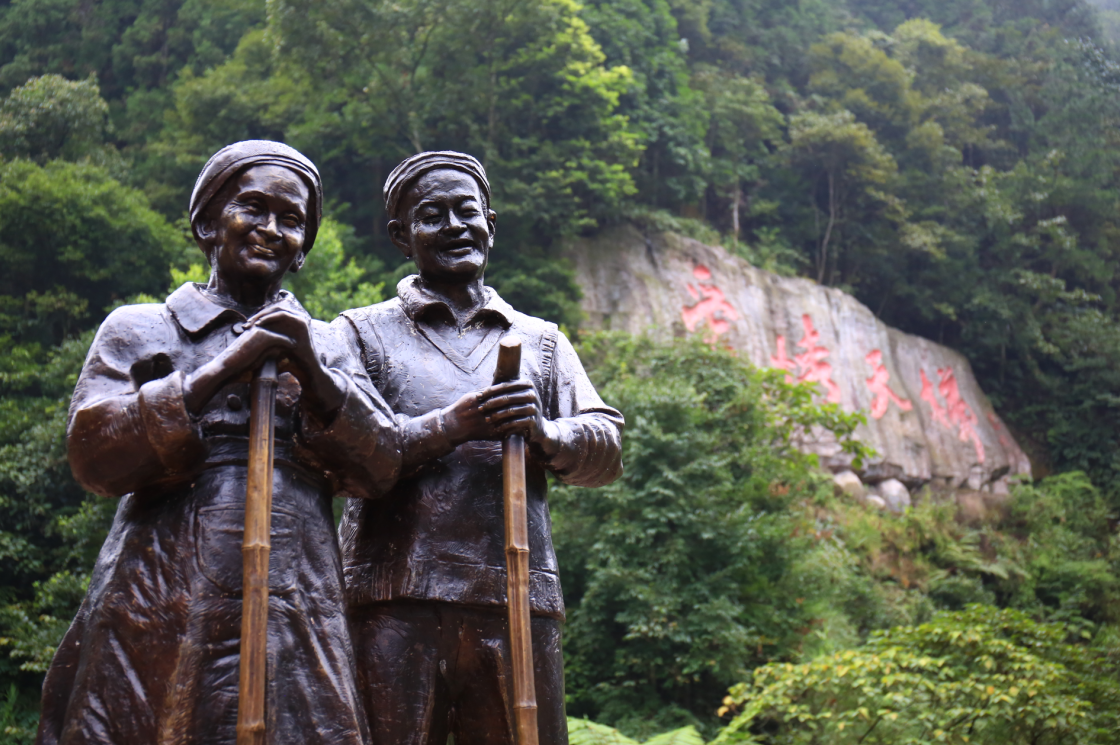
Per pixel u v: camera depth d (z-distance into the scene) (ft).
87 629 8.72
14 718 40.98
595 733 26.81
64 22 97.91
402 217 11.82
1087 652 32.37
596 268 77.41
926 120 111.24
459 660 10.37
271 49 82.74
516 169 77.41
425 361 11.16
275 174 9.70
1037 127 116.37
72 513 48.26
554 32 76.13
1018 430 97.71
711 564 46.24
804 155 100.01
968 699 27.96
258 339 8.61
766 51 113.80
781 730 30.94
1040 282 98.63
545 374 11.67
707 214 100.07
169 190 79.15
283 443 9.32
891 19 134.62
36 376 56.59
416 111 74.95
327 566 9.18
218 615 8.50
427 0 72.13
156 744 8.16
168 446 8.50
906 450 82.89
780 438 59.62
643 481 47.06
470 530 10.45
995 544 78.59
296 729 8.46
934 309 100.94
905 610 60.54
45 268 66.80
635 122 91.25
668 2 108.47
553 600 10.66
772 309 81.35
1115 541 78.64
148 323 9.45
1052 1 137.18
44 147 77.51
